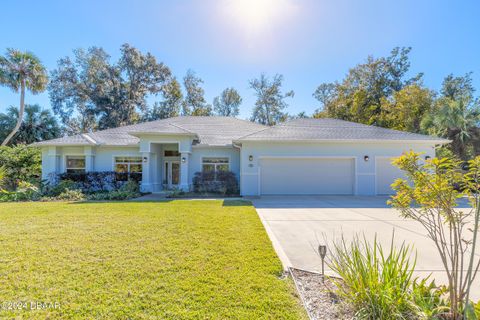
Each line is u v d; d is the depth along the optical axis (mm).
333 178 16719
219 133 20500
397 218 9266
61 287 3830
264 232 6895
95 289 3783
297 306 3385
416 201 3318
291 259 5195
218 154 18516
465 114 22109
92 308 3305
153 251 5359
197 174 17000
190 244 5836
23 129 29266
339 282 4000
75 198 14500
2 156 18984
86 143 18031
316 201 13688
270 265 4684
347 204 12617
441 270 4699
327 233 7242
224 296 3617
